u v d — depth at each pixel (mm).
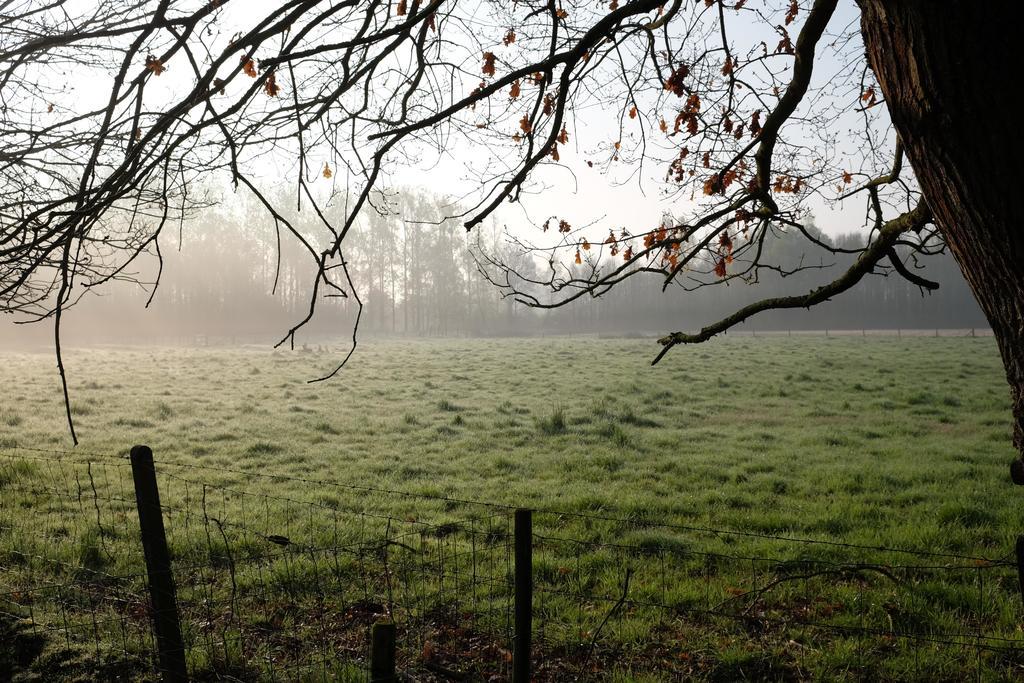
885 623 6023
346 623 5957
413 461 13641
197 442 15023
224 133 2275
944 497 10195
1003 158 1727
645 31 3443
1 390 21281
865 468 12352
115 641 5324
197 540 8039
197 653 5258
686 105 3645
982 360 31422
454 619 6035
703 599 6543
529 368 30625
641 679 5051
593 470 12570
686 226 3969
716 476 12188
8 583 6527
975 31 1676
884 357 34000
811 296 3830
